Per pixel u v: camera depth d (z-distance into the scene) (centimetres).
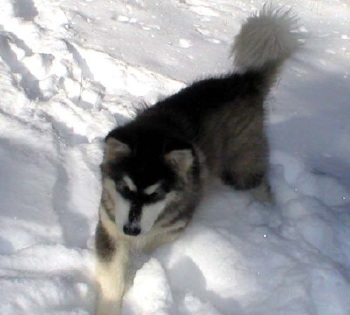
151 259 149
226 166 177
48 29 244
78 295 141
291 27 191
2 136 182
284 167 197
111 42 244
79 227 160
